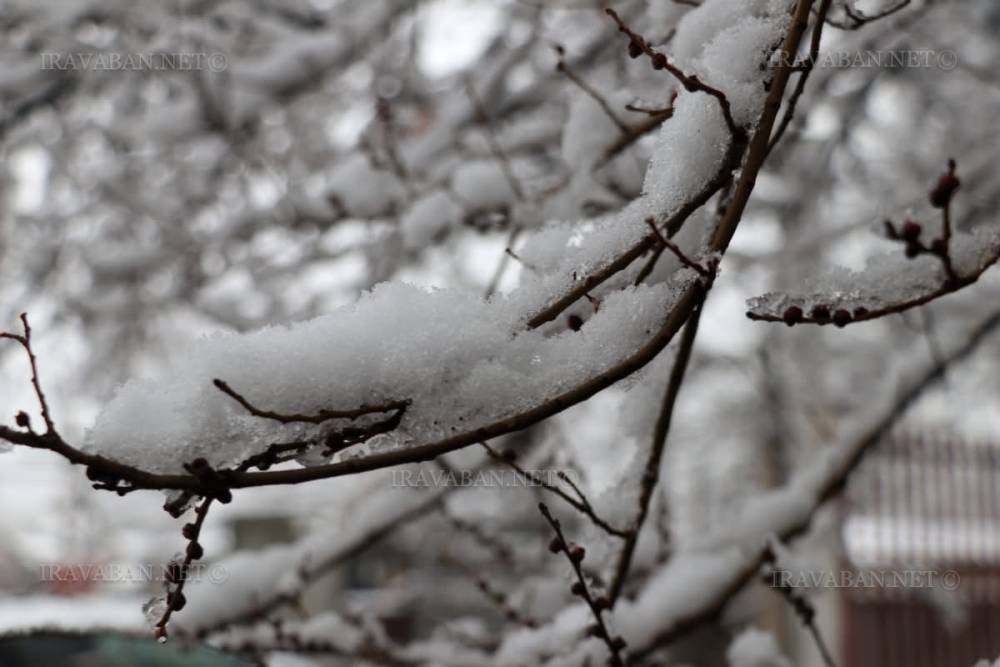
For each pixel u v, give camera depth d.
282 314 5.26
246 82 4.86
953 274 1.70
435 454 1.41
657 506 3.61
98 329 5.98
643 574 3.61
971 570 9.16
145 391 1.46
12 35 5.07
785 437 8.17
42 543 13.61
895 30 3.71
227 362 1.46
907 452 9.11
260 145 5.66
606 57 4.37
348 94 5.70
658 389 2.19
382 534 3.79
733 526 3.62
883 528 8.70
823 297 1.76
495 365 1.54
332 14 5.10
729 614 6.55
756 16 1.90
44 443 1.31
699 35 1.94
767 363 6.00
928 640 9.07
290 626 3.67
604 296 1.73
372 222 4.44
